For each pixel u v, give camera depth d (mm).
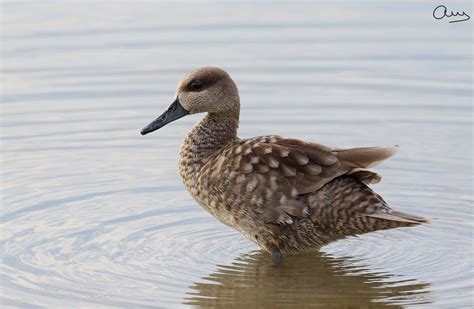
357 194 10984
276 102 17219
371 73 18297
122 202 13461
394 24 20516
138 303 10391
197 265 11562
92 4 21766
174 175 14508
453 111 16625
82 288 10742
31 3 21703
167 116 12609
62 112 16875
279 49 19375
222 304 10469
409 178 14234
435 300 10484
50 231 12367
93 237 12234
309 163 11164
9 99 17328
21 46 19406
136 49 19391
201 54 19125
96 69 18547
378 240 12445
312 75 18234
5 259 11484
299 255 12008
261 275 11336
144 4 21844
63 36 19922
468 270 11281
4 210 13008
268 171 11289
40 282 10875
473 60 18703
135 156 15242
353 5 21734
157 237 12359
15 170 14523
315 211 11141
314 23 20719
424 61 18750
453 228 12625
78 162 14922
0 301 10375
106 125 16391
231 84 12422
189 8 21641
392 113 16656
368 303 10516
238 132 16016
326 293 10828
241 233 12062
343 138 15727
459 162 14695
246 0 22031
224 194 11555
